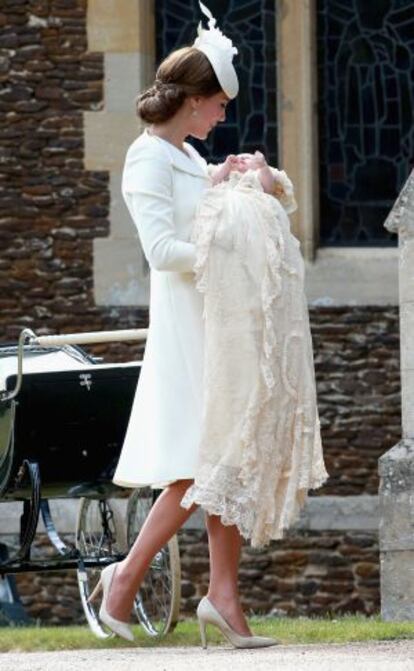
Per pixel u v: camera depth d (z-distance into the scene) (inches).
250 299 881.5
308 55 1889.8
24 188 1835.6
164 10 1904.5
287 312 886.4
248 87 1911.9
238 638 909.8
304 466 885.8
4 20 1843.0
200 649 948.6
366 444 1820.9
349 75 1916.8
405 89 1916.8
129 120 1841.8
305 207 1873.8
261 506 881.5
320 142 1913.1
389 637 1003.9
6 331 1827.0
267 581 1803.6
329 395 1829.5
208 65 906.7
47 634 1119.6
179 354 891.4
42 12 1844.2
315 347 1839.3
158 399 890.1
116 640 1061.8
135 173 898.1
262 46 1909.4
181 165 904.3
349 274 1859.0
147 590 1162.6
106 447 1148.5
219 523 903.1
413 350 1321.4
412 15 1920.5
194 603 1787.6
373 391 1831.9
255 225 889.5
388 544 1306.6
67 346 1263.5
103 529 1222.9
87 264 1834.4
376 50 1918.1
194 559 1790.1
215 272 882.8
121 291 1833.2
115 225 1835.6
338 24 1916.8
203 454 876.0
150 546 903.1
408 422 1325.0
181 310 894.4
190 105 911.0
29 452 1132.5
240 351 878.4
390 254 1873.8
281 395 882.8
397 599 1302.9
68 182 1838.1
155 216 889.5
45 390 1127.0
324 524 1807.3
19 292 1829.5
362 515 1808.6
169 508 900.6
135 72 1847.9
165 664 834.2
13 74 1840.6
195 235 892.6
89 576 1258.0
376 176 1914.4
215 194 896.9
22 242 1834.4
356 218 1908.2
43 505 1207.6
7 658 949.2
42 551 1790.1
